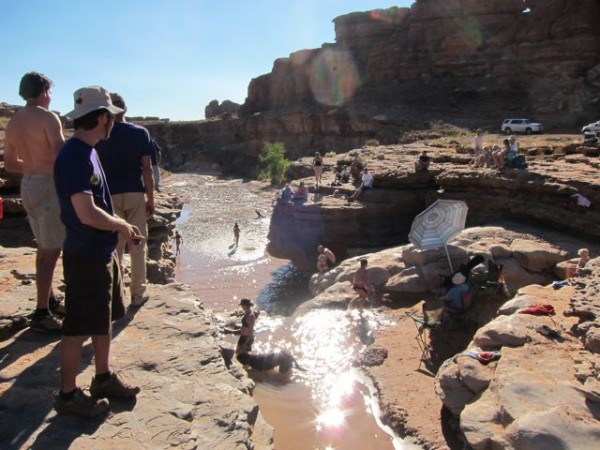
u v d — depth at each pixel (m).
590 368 5.82
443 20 64.19
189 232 33.25
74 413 3.52
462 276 10.85
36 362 4.25
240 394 4.08
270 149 61.12
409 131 52.28
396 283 13.62
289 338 12.09
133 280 5.52
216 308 18.19
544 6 55.81
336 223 23.39
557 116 47.78
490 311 11.30
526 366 6.23
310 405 8.84
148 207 5.53
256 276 22.33
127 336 4.82
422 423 7.86
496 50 59.56
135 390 3.81
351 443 7.64
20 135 4.48
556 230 16.53
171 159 94.38
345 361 10.55
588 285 7.80
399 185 23.95
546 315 7.69
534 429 4.92
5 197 10.52
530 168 19.70
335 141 67.06
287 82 88.00
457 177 20.48
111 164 5.22
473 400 6.83
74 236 3.40
